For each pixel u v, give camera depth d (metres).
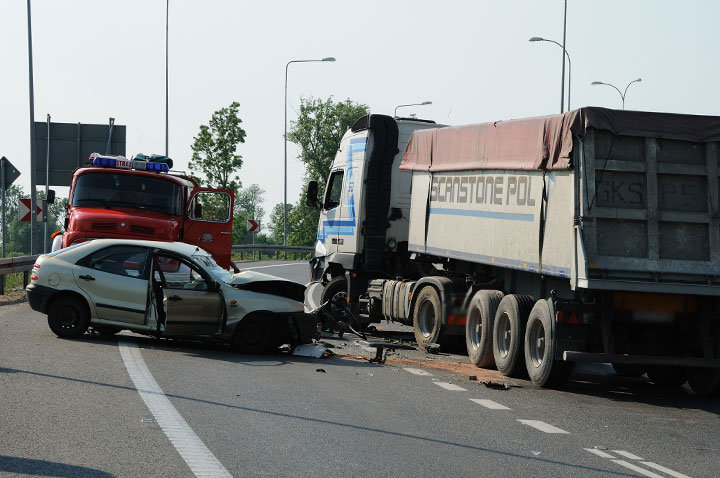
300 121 98.88
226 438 7.46
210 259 14.25
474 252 14.42
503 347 13.23
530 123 12.54
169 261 13.59
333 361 13.33
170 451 6.88
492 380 12.48
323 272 20.16
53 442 6.96
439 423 8.74
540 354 12.09
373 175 18.48
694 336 11.54
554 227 11.70
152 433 7.47
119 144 30.75
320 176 99.12
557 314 11.48
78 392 9.17
